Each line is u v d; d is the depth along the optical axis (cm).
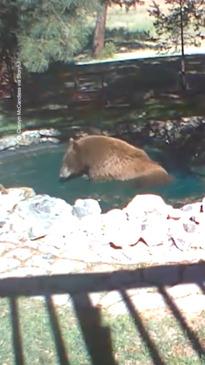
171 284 394
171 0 1500
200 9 1207
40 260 426
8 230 462
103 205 637
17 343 338
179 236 437
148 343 335
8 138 884
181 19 1205
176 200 635
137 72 1361
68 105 1093
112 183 693
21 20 1011
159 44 1516
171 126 924
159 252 432
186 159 793
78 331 348
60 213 461
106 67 1466
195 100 1094
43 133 909
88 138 717
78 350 331
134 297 381
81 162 709
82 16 1028
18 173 759
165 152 838
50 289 392
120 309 369
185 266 414
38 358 325
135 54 1802
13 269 416
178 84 1224
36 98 1135
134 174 696
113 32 2164
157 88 1202
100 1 1049
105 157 703
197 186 678
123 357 323
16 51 1062
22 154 841
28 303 378
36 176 744
